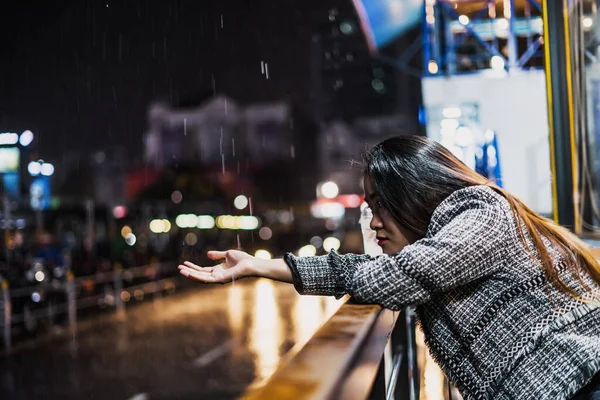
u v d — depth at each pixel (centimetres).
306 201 7650
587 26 476
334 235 4172
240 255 225
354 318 171
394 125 4469
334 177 6481
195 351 1038
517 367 171
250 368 894
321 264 216
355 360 134
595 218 461
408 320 325
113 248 2300
